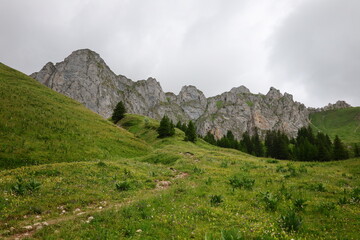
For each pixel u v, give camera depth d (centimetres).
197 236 734
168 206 1070
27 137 2888
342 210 998
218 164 3111
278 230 783
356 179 1858
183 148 5175
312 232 773
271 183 1658
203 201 1173
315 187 1458
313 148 9194
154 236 738
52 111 4238
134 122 10062
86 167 2075
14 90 4341
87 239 709
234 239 652
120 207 1058
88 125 4544
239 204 1120
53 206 1126
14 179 1548
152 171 2377
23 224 877
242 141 13488
